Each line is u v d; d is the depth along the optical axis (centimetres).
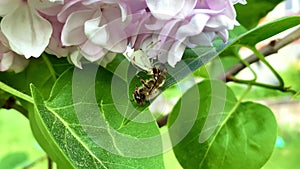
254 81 25
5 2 17
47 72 20
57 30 18
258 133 22
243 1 18
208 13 17
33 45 17
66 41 17
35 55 17
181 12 16
